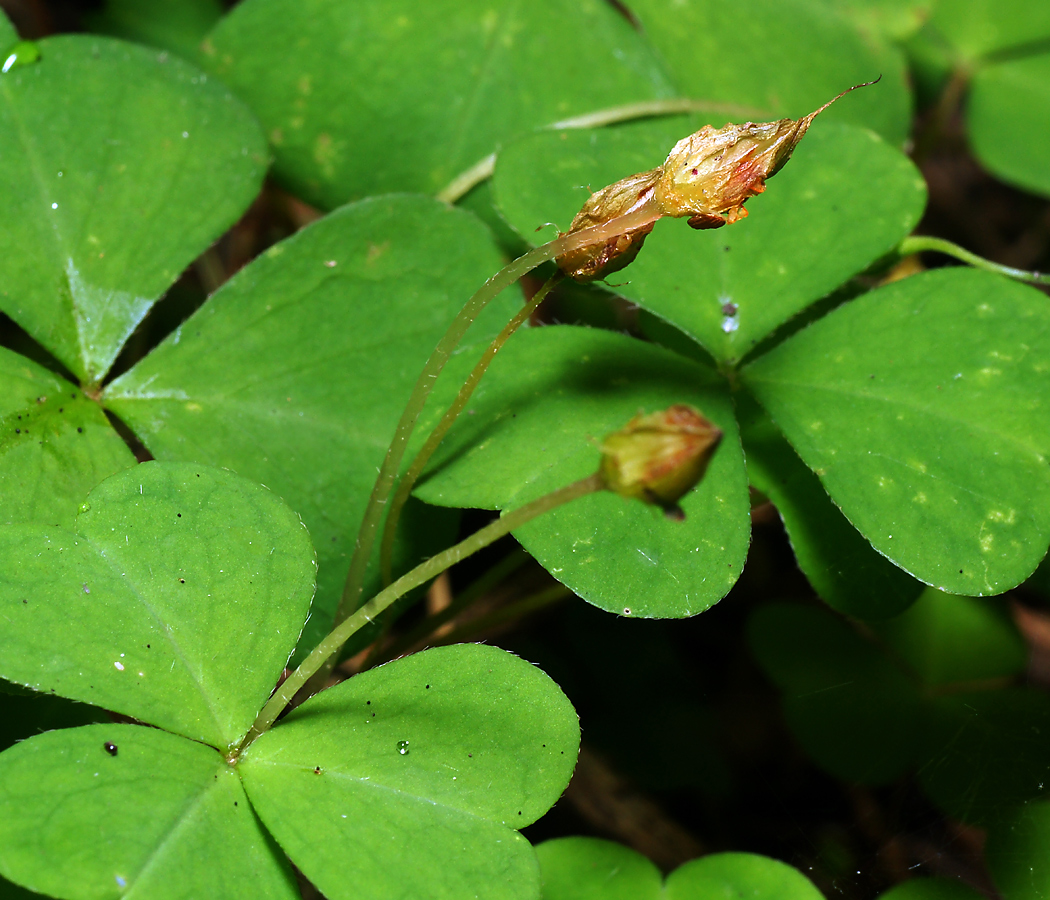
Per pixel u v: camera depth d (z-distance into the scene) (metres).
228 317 0.28
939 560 0.27
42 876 0.25
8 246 0.28
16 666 0.25
